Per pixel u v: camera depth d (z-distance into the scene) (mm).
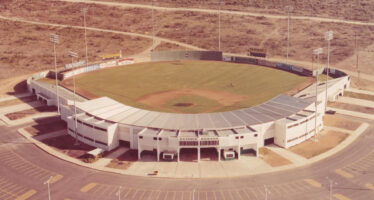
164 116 99188
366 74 168250
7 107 124688
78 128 98812
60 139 100250
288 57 199000
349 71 172750
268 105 107562
